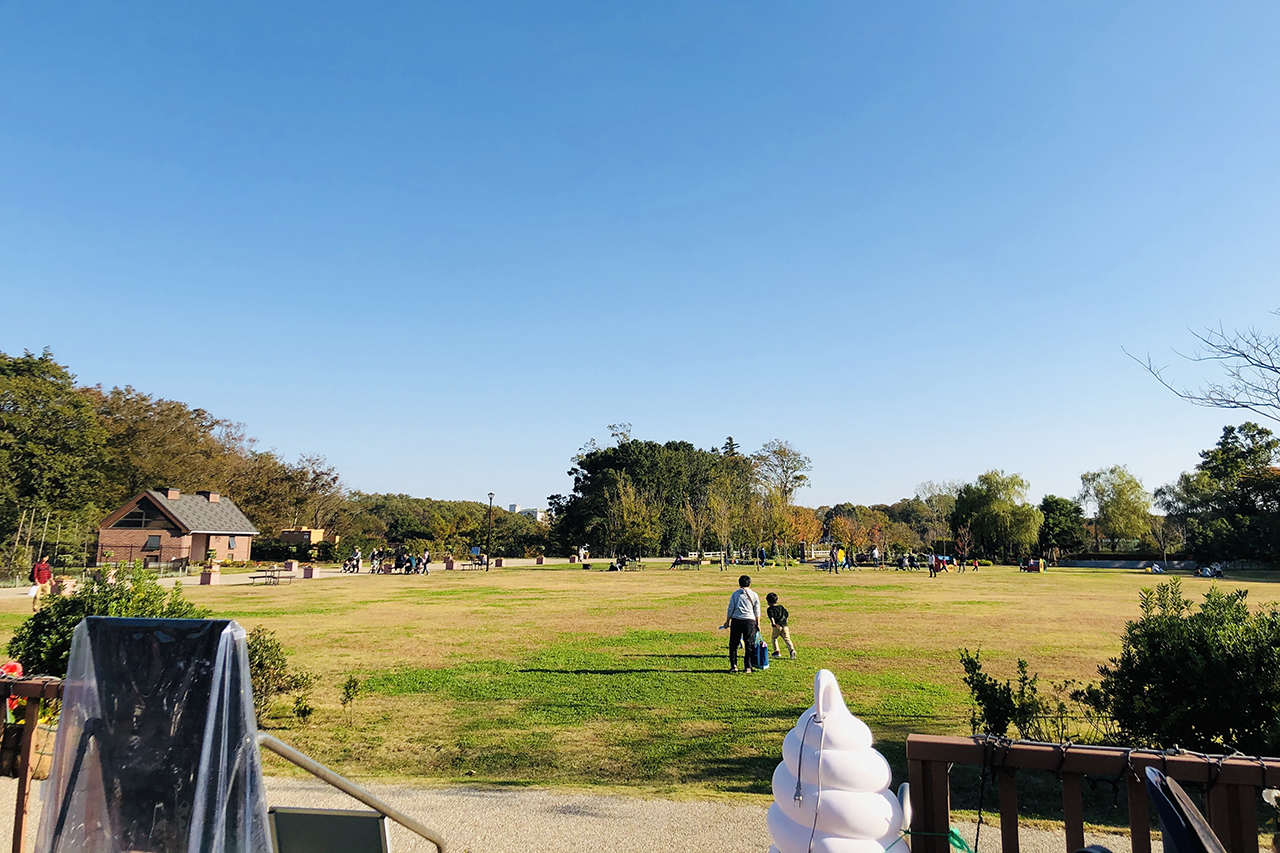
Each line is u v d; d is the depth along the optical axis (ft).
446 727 32.45
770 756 27.89
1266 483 207.21
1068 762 10.51
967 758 10.75
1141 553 229.04
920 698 37.96
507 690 40.52
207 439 233.35
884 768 9.73
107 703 8.62
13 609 81.61
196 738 8.38
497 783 23.24
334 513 269.23
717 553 250.57
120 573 31.81
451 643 58.59
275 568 169.89
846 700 37.60
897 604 90.02
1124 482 243.19
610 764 26.91
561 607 87.35
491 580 139.74
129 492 202.90
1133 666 23.62
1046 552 246.47
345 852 9.74
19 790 14.55
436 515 270.87
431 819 19.03
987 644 57.26
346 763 27.09
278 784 22.39
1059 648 55.06
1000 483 244.83
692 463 276.62
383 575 159.22
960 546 219.41
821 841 9.33
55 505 148.05
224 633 8.49
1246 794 10.11
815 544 253.44
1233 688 21.27
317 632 65.16
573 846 17.20
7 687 14.92
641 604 90.99
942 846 10.67
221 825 8.15
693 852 16.81
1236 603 23.76
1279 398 27.40
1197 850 7.30
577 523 259.39
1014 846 10.75
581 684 42.22
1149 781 8.13
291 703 36.58
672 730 31.91
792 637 61.36
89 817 8.46
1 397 145.38
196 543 183.62
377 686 41.68
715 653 53.47
